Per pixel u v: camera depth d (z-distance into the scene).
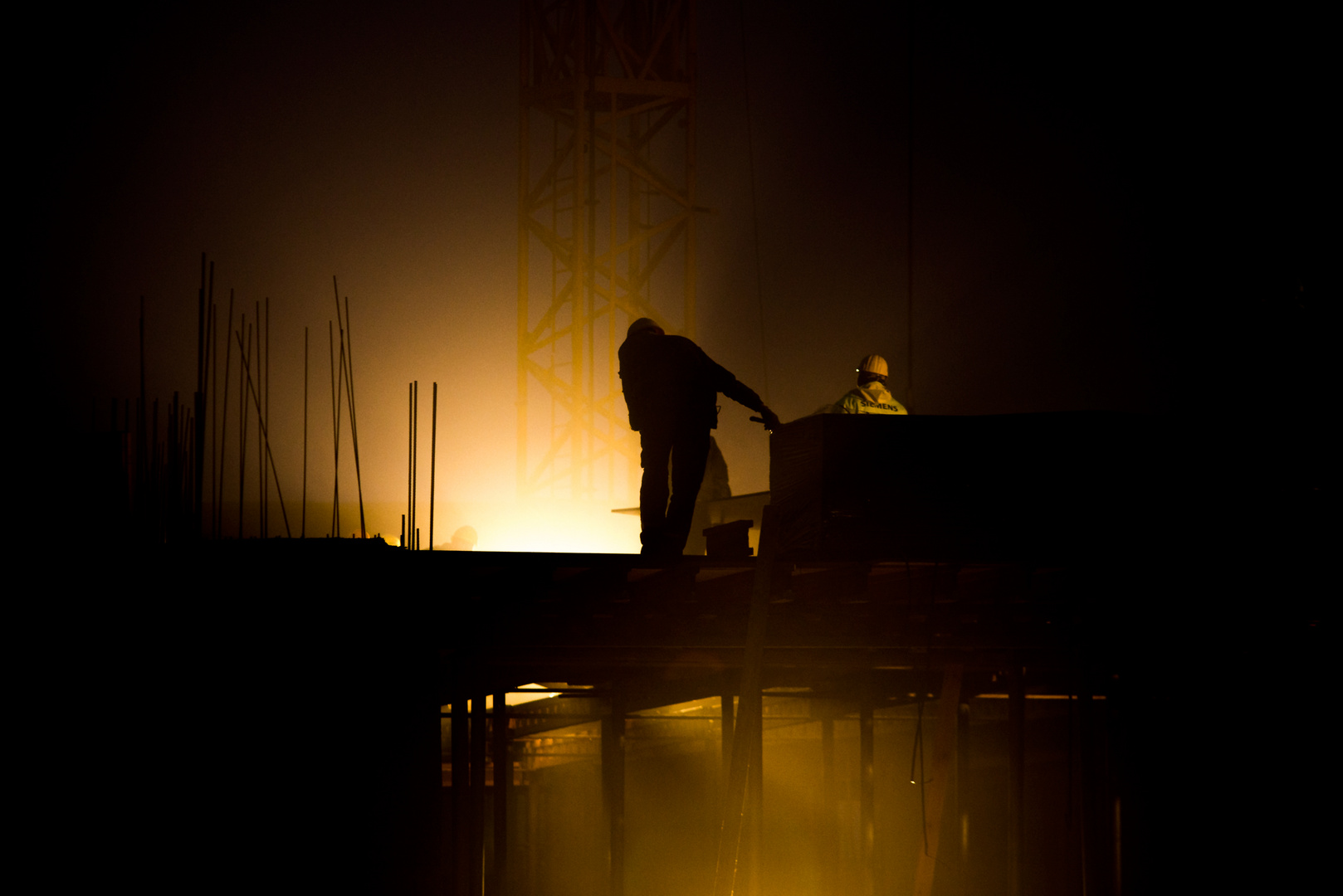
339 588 21.94
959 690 24.47
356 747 21.91
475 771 26.02
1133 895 23.25
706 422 23.14
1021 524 20.45
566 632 23.22
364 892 21.81
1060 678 29.80
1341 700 22.61
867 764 31.28
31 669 21.34
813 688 32.12
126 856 21.31
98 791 21.36
